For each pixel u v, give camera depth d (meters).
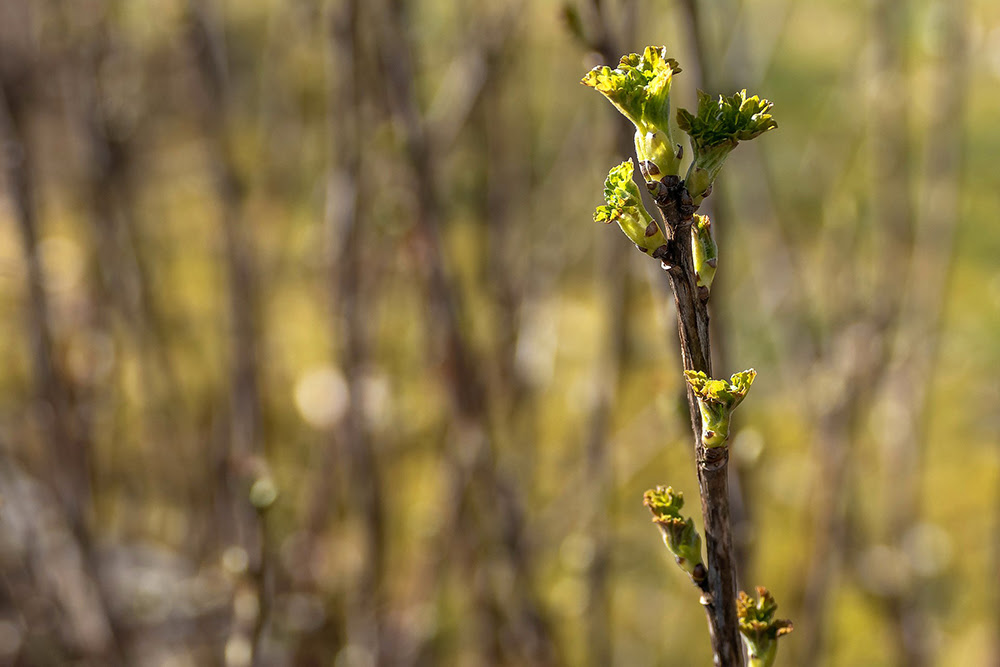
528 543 2.12
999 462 3.23
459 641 2.19
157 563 2.50
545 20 2.15
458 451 1.75
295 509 2.27
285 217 2.28
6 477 2.03
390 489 2.25
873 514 2.54
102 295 2.08
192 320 2.65
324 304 2.18
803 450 2.90
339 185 1.69
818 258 2.41
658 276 1.24
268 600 1.28
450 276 1.71
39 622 2.01
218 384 2.36
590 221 2.26
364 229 1.72
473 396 1.71
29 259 1.75
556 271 2.24
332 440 2.05
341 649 2.09
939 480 3.36
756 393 3.25
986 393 3.67
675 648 2.58
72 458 1.90
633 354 2.20
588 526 2.02
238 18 2.65
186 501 2.45
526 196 2.06
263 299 2.32
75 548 1.91
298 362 2.79
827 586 1.94
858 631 2.68
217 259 2.25
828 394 1.93
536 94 2.31
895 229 1.99
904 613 2.21
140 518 2.51
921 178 2.41
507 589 1.86
